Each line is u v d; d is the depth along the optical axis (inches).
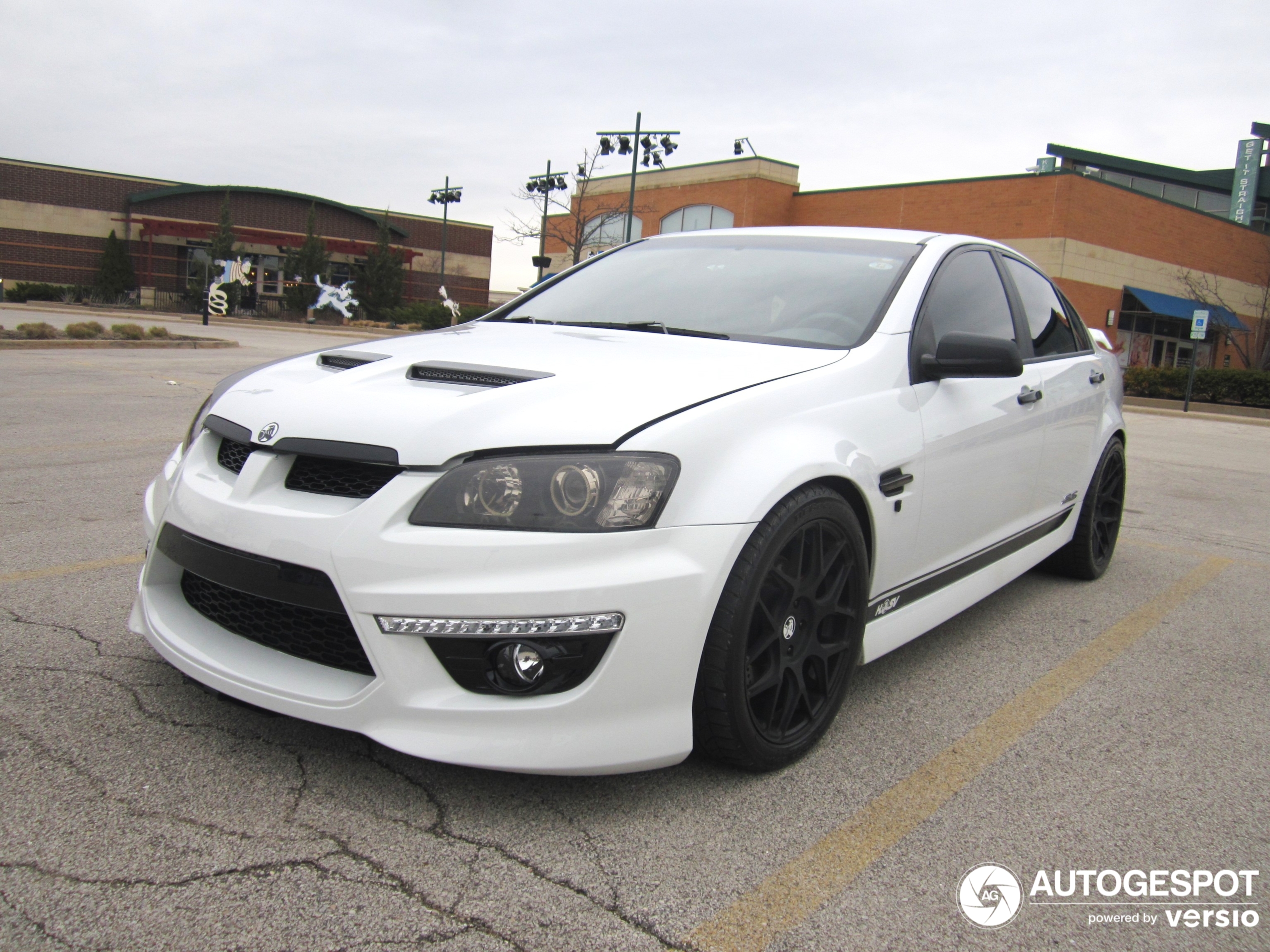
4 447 233.5
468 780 82.9
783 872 72.7
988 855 77.3
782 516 82.0
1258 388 797.2
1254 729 106.4
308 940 61.2
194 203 1509.6
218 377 442.0
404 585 72.3
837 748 95.2
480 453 75.0
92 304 1346.0
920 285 115.3
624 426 77.5
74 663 102.0
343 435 78.4
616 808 80.3
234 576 79.5
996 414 120.0
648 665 75.3
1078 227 1006.4
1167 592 164.6
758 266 124.6
